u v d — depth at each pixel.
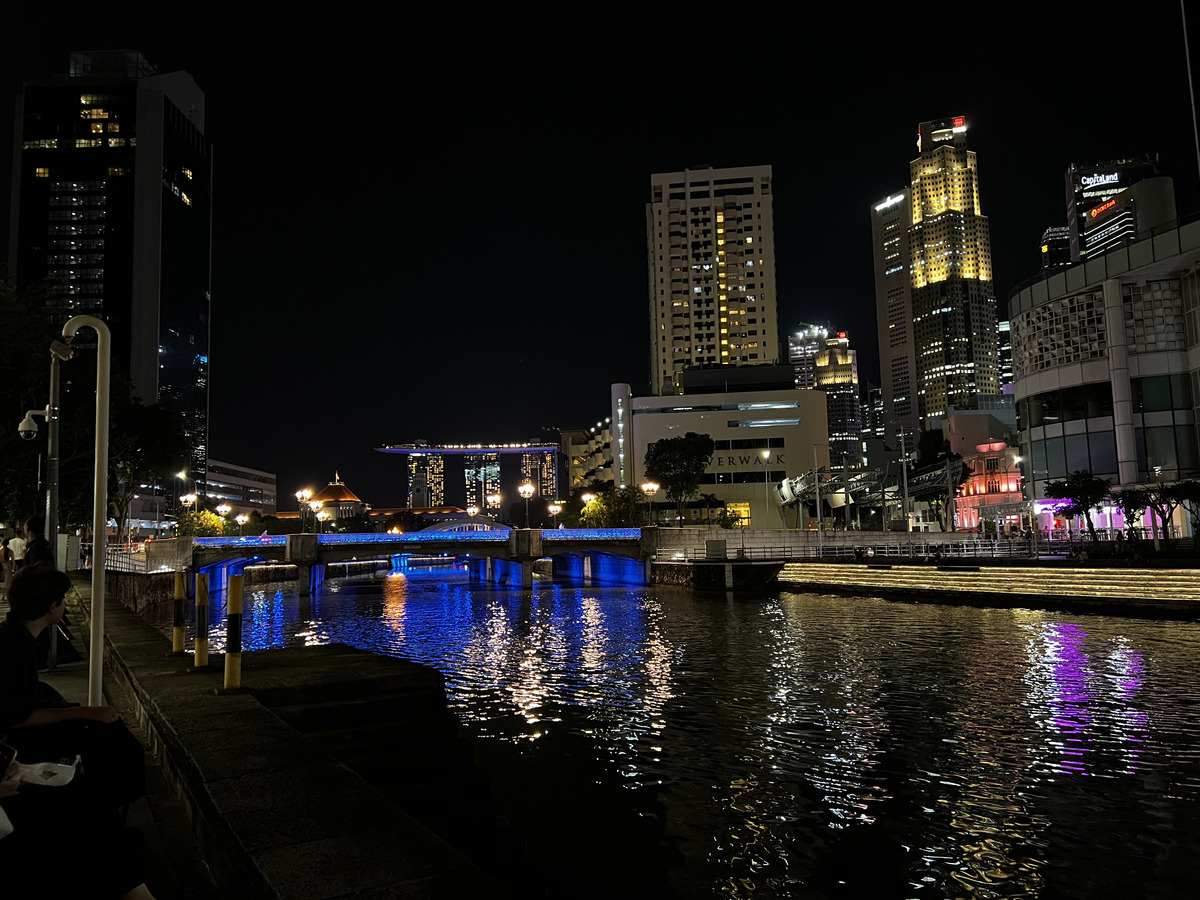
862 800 14.39
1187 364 55.22
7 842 3.59
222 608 66.19
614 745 18.36
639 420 132.75
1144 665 26.36
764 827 13.20
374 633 45.16
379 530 173.25
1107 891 10.80
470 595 77.19
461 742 10.04
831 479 94.06
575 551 82.50
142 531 145.75
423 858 4.68
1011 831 12.87
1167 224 53.25
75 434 47.69
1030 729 18.89
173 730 7.96
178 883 5.86
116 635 15.80
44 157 192.00
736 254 186.25
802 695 23.48
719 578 69.44
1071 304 59.97
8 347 39.47
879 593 56.50
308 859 4.66
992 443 90.81
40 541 10.73
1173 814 13.44
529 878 9.64
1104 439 57.41
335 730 9.54
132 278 190.50
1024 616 41.31
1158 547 47.19
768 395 132.00
